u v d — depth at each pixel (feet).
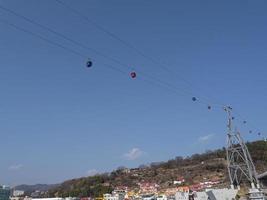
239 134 543.39
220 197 555.28
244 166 540.11
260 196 482.69
